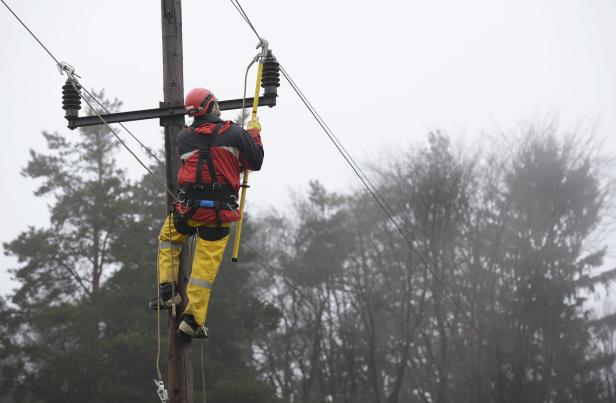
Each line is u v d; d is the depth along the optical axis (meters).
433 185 53.56
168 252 9.48
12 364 46.91
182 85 11.05
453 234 53.56
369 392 58.19
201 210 8.62
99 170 53.28
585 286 54.84
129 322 46.88
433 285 52.69
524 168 53.78
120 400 43.22
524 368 50.69
